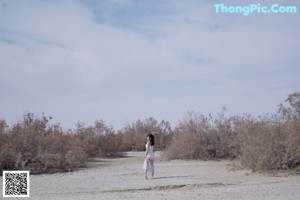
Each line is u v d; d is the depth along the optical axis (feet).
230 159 90.33
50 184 56.29
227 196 43.68
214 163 84.17
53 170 72.79
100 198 43.60
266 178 59.88
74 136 111.04
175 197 43.42
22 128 82.38
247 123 90.17
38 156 73.20
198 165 80.23
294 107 99.50
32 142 77.10
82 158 84.53
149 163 60.13
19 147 74.02
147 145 60.29
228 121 94.63
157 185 52.60
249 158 69.31
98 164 88.38
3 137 75.10
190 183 54.29
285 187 50.24
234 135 92.43
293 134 68.18
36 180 61.05
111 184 55.11
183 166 78.64
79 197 44.78
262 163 66.85
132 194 46.60
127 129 149.79
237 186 51.98
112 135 124.57
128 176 64.44
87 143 111.24
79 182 58.13
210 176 62.44
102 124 124.26
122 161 97.30
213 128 94.22
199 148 93.30
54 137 84.12
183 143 94.12
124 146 143.74
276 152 67.15
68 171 74.02
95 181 59.00
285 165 66.03
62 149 80.94
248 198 42.06
